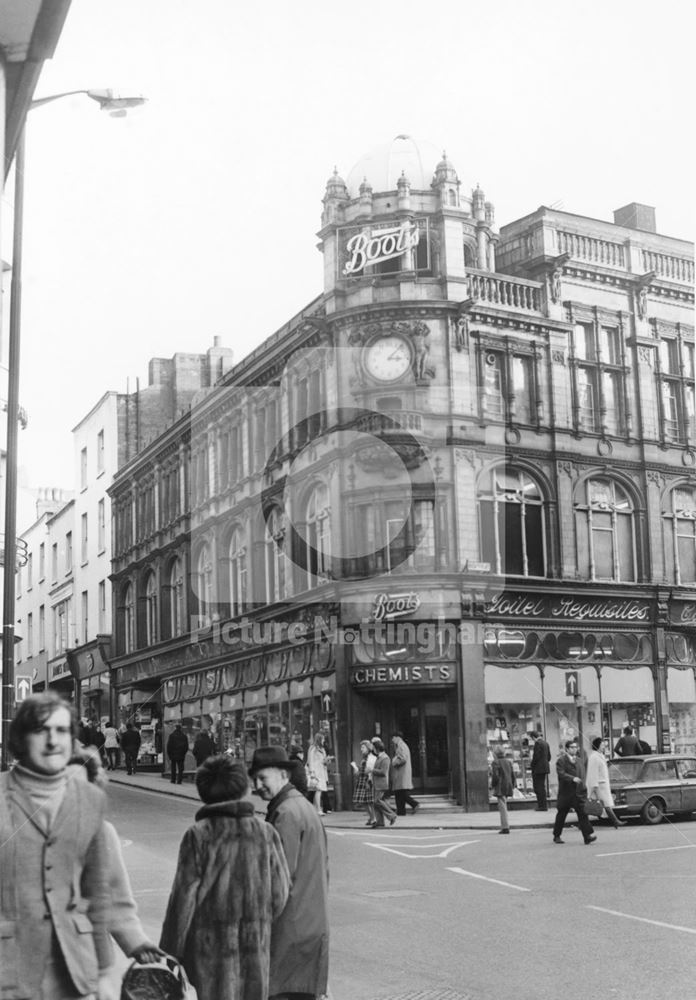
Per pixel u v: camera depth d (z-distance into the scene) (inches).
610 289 1139.9
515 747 983.6
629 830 736.3
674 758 812.6
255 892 176.6
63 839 129.6
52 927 127.0
